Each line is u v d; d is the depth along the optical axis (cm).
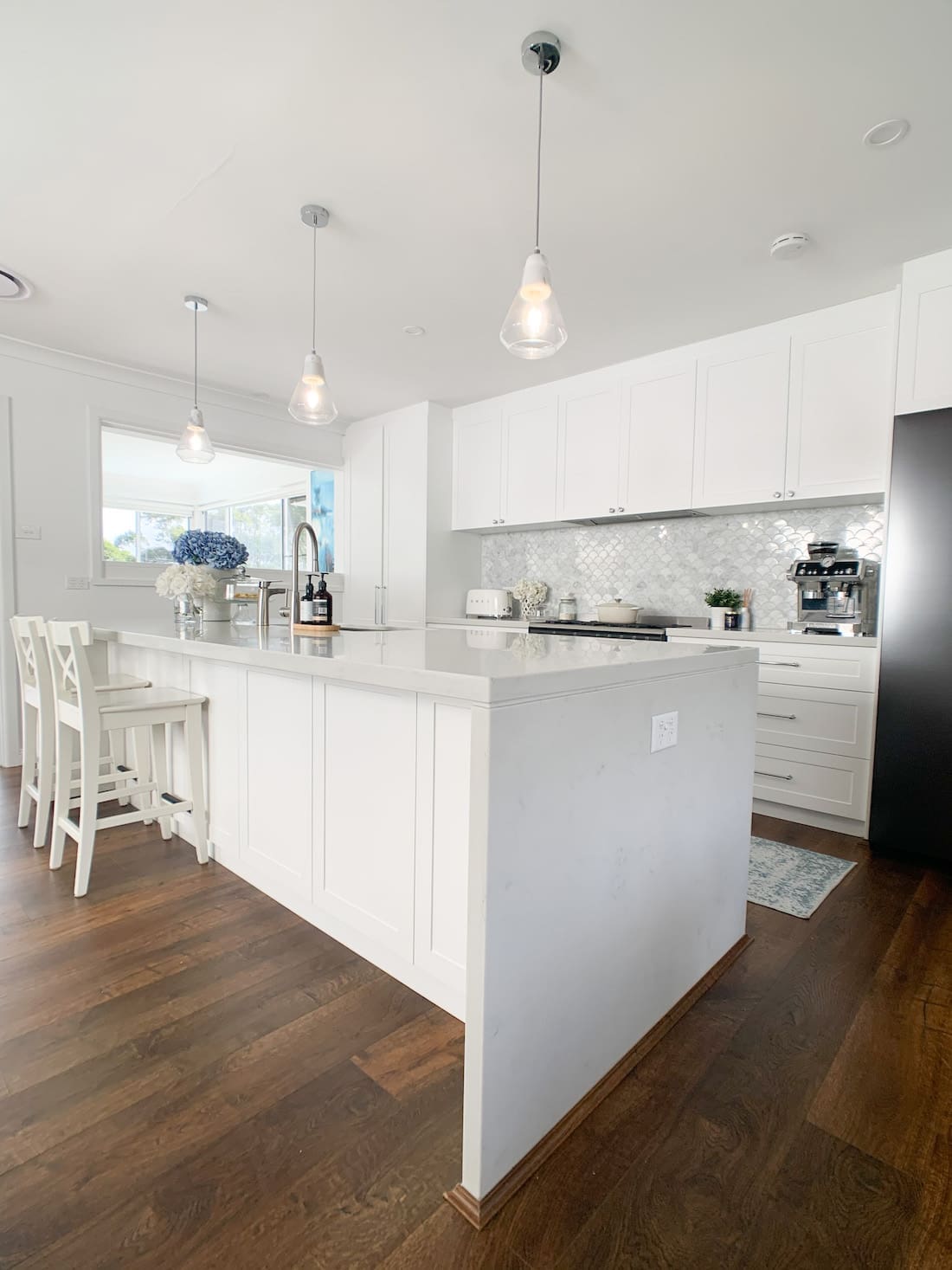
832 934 196
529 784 108
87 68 167
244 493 718
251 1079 130
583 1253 97
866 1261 96
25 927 188
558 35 155
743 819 184
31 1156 111
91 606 388
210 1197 104
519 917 108
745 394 327
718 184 212
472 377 407
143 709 215
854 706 278
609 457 384
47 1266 92
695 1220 103
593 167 204
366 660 139
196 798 228
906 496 254
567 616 446
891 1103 128
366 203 225
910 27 151
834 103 176
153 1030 144
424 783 145
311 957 173
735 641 317
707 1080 134
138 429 409
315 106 179
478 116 183
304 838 185
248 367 396
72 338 351
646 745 138
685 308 303
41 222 239
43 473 369
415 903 151
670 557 398
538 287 177
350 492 520
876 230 237
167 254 262
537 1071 114
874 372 288
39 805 248
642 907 141
